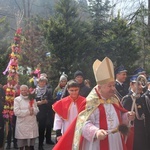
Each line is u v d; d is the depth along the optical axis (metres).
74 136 3.69
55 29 17.72
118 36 20.31
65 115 5.57
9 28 15.84
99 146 3.66
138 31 22.80
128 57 19.97
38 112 8.49
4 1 33.19
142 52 22.50
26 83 12.62
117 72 6.68
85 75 17.97
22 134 7.66
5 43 14.54
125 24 20.64
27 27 19.58
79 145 3.62
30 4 33.16
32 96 7.77
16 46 8.62
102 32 21.23
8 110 8.15
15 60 8.48
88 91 7.58
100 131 3.42
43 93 8.73
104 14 22.14
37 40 18.14
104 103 3.75
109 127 3.69
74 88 5.61
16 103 7.68
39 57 17.52
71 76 17.22
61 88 9.20
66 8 18.91
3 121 7.99
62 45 17.53
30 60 17.09
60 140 3.80
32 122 7.76
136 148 5.34
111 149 3.67
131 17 25.31
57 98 8.97
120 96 6.42
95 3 22.08
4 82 13.02
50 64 17.34
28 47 17.55
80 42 17.91
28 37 17.97
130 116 3.72
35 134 7.82
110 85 3.68
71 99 5.66
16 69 8.46
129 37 20.38
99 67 3.69
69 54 17.59
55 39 17.78
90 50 18.91
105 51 19.89
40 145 8.61
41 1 35.00
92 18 22.09
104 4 22.16
